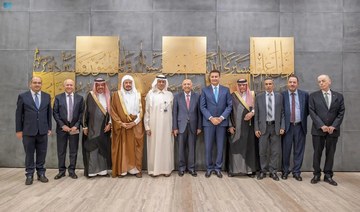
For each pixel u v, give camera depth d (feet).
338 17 18.98
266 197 13.11
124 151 16.63
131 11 19.07
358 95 18.84
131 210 11.42
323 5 19.01
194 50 18.93
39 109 15.25
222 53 18.98
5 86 19.06
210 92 16.99
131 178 16.38
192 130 17.03
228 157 17.33
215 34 19.03
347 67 18.92
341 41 18.97
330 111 15.39
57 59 19.08
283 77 18.86
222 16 19.06
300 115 16.28
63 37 19.08
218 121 16.51
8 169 18.52
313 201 12.62
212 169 17.25
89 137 16.40
